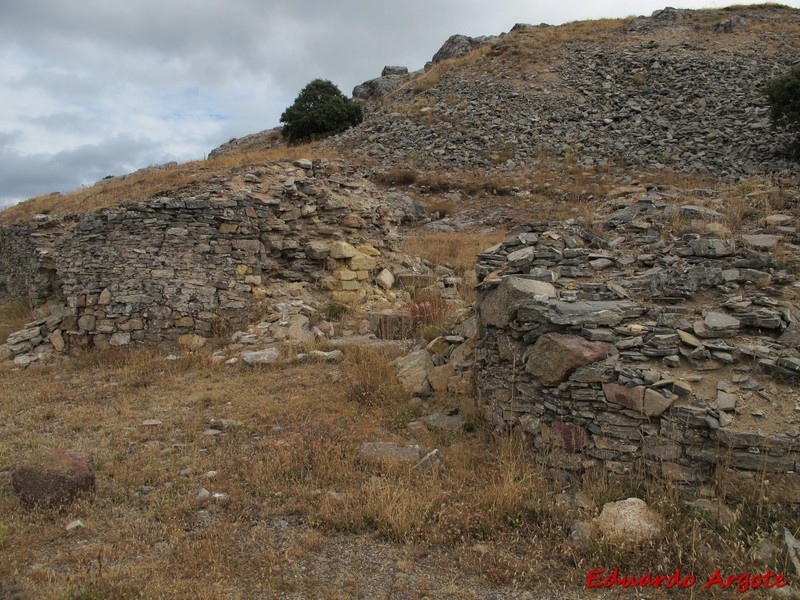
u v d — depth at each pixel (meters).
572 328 5.53
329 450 6.00
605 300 5.91
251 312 11.38
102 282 11.52
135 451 6.34
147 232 11.49
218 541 4.52
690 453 4.66
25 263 16.20
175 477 5.62
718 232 6.82
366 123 32.62
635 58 34.06
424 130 30.03
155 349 10.99
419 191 25.44
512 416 5.91
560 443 5.32
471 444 6.15
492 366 6.46
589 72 33.59
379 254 13.70
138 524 4.78
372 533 4.67
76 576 4.06
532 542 4.48
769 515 4.31
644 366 5.12
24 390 9.17
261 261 11.88
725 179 23.20
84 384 9.33
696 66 32.06
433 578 4.14
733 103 28.62
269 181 12.72
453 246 18.02
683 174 24.30
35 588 3.92
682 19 39.44
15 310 15.78
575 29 40.56
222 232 11.58
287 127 36.78
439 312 10.74
